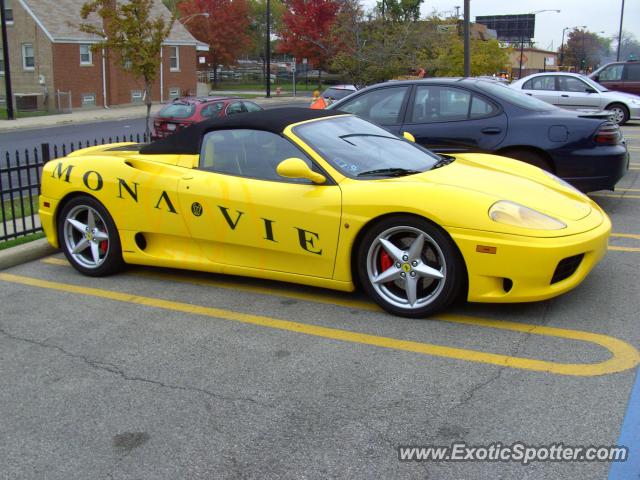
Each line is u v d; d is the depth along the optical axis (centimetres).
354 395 351
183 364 397
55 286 554
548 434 307
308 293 511
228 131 516
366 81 1892
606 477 276
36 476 292
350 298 496
